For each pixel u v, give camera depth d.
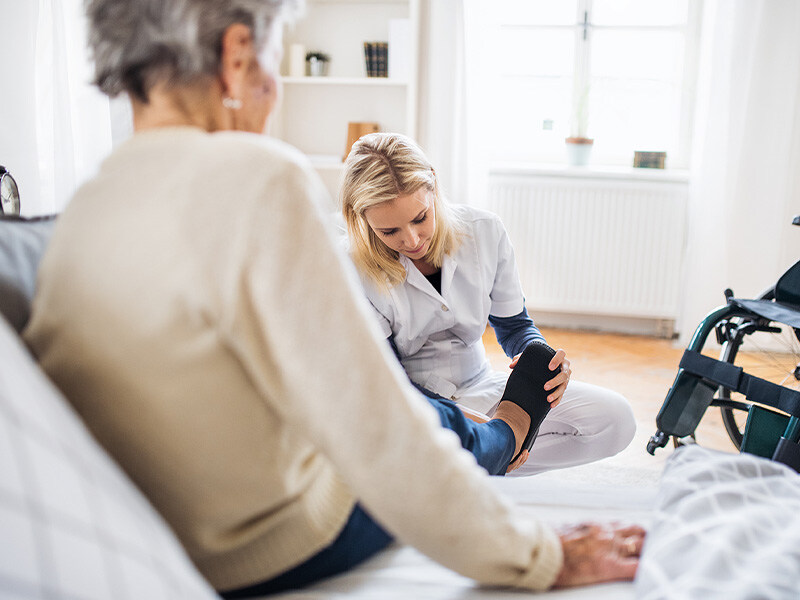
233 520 0.65
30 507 0.41
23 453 0.43
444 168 3.79
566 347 3.63
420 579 0.75
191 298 0.56
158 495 0.64
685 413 1.78
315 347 0.57
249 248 0.55
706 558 0.64
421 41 3.73
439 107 3.72
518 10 3.88
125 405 0.60
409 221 1.52
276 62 0.70
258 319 0.57
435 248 1.66
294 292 0.56
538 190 3.74
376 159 1.52
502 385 1.83
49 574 0.40
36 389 0.49
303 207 0.58
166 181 0.58
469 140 3.70
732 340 2.04
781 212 3.51
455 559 0.63
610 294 3.78
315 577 0.74
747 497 0.74
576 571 0.73
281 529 0.68
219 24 0.63
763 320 1.99
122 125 2.98
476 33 3.60
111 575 0.44
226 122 0.68
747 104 3.43
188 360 0.58
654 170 3.74
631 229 3.69
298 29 3.83
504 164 4.00
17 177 2.79
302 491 0.70
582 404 1.80
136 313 0.57
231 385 0.60
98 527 0.45
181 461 0.62
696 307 3.59
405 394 0.61
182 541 0.66
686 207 3.64
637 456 2.39
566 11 3.85
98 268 0.58
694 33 3.76
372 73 3.65
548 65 3.92
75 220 0.61
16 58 2.72
